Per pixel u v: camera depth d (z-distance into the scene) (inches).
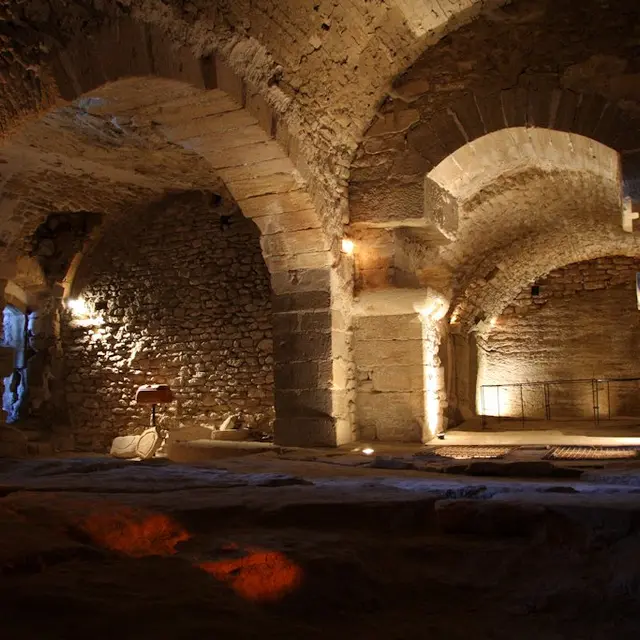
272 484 169.6
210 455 321.1
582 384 499.8
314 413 289.7
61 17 188.7
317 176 276.7
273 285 297.9
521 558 115.3
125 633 83.2
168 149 333.1
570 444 286.8
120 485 164.7
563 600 101.3
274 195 273.7
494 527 125.6
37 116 198.1
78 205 421.4
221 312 426.9
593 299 501.4
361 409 309.7
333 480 184.9
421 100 291.9
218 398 422.6
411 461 230.5
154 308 445.1
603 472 191.5
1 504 132.6
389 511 131.9
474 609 101.7
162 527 124.2
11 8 180.4
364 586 104.4
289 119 257.3
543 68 273.0
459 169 301.3
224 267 428.1
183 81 213.3
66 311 470.3
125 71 202.1
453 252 356.2
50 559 102.4
